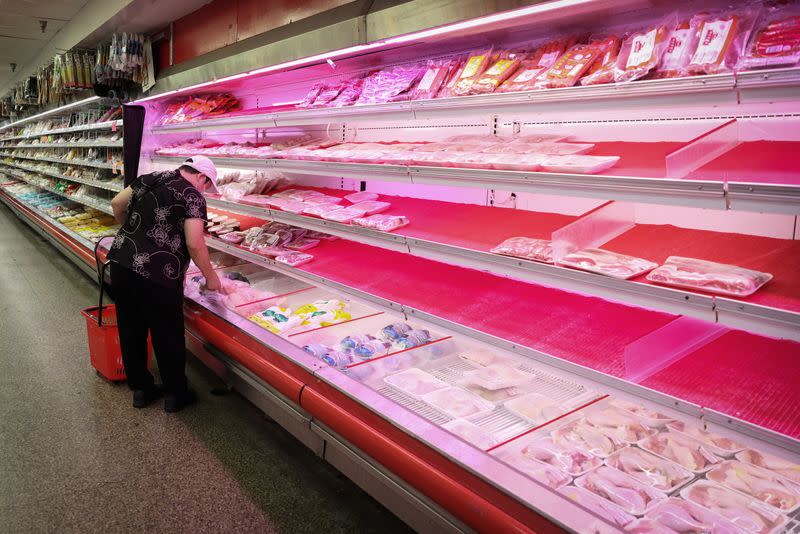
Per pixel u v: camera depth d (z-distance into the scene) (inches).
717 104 55.4
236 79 149.6
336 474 109.7
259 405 122.5
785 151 63.7
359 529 94.1
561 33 88.0
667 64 62.7
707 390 57.8
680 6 72.0
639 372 62.9
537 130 103.7
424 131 126.4
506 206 110.0
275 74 140.9
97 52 243.0
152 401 138.4
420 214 108.3
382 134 137.5
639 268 64.4
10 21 271.3
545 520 59.9
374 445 82.3
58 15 256.1
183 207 124.1
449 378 99.3
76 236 262.5
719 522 58.6
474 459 70.3
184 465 111.3
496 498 65.3
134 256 122.7
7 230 402.0
